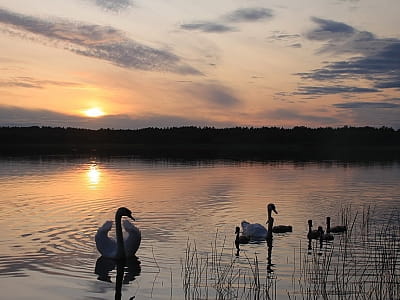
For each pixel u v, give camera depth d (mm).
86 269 15008
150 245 17828
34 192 31422
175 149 117188
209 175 44125
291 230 20656
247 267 15211
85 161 63781
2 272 14602
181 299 12445
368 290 13094
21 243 17969
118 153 90188
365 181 39156
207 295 12641
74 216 23094
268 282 13734
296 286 13406
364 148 128250
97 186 34875
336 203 27578
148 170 49531
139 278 14125
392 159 74812
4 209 24875
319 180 40000
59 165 55656
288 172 48094
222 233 19844
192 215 23562
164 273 14602
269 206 19344
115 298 12523
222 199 28750
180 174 44938
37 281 13820
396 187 35125
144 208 25422
